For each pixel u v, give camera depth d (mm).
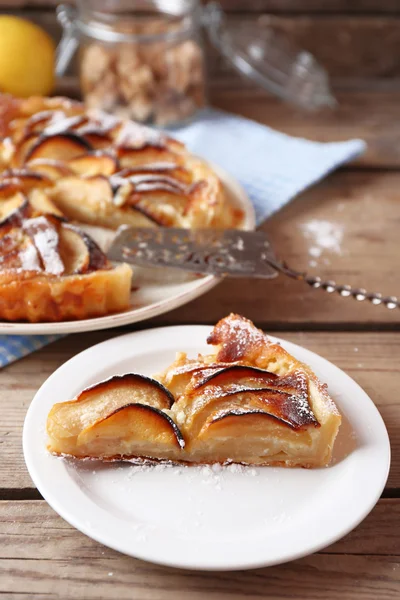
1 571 727
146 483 753
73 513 723
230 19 1336
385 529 753
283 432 762
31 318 875
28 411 783
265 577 726
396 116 1255
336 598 718
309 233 1033
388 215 1066
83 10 1174
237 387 784
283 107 1268
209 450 768
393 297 941
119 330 902
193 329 855
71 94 1272
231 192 1025
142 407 760
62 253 907
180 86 1179
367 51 1346
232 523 730
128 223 1015
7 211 976
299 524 727
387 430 818
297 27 1336
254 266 915
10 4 1322
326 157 1130
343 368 872
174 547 708
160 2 1234
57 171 1032
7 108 1091
